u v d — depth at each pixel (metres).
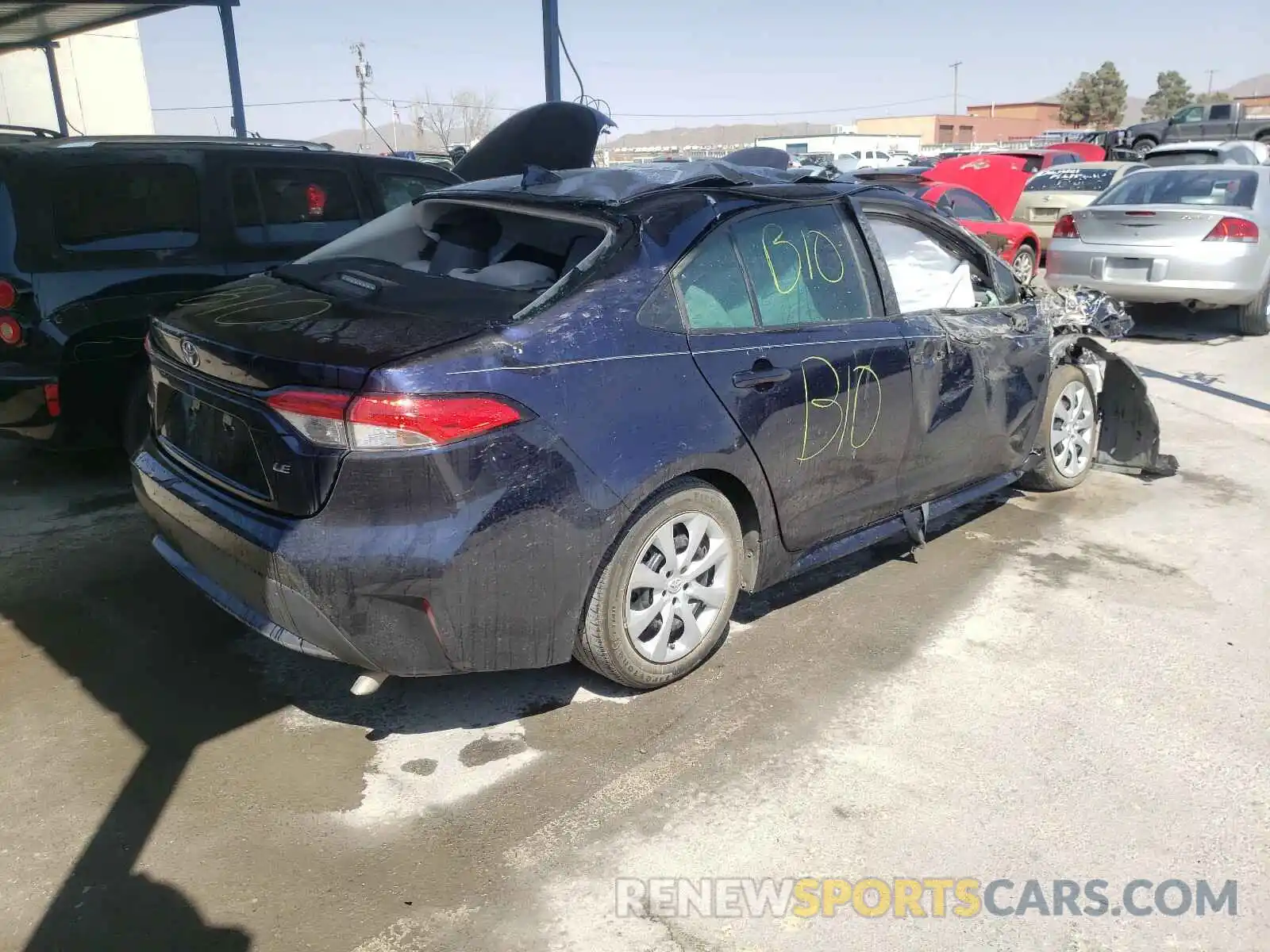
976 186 14.54
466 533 2.65
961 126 89.94
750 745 3.08
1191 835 2.71
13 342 4.41
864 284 3.88
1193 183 9.40
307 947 2.28
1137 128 28.14
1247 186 9.09
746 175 3.77
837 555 3.87
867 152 47.53
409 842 2.64
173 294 4.86
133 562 4.27
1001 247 12.82
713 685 3.43
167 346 3.27
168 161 4.92
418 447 2.59
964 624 3.88
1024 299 4.95
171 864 2.54
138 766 2.93
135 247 4.75
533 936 2.33
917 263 4.36
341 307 3.06
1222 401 7.31
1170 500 5.33
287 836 2.65
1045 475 5.23
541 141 6.99
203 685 3.37
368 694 3.32
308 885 2.48
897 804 2.81
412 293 3.16
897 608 4.03
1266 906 2.47
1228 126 26.16
